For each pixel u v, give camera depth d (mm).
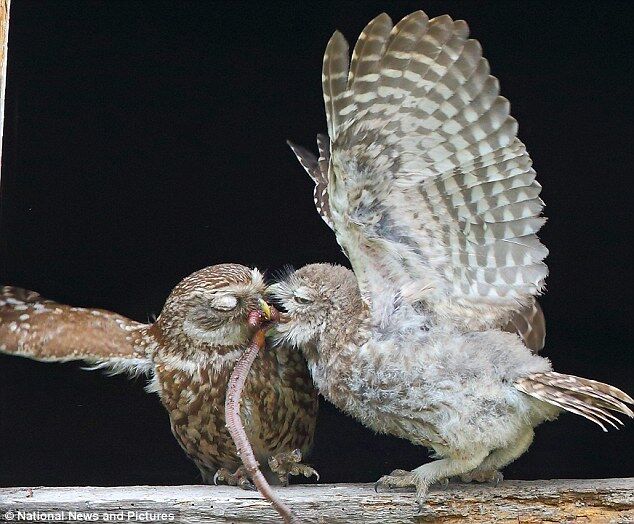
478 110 6500
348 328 7035
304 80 10898
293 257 11344
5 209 10859
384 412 6984
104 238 11172
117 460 10992
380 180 6609
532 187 6789
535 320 8164
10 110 10703
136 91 10898
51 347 7715
